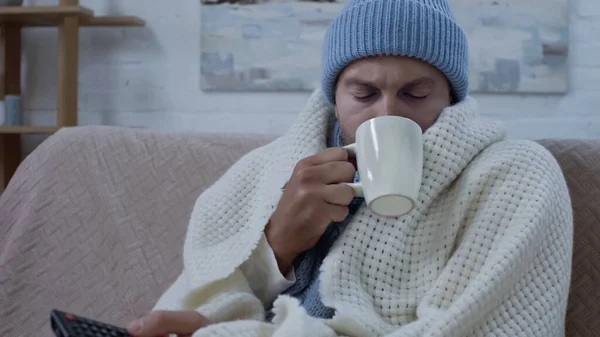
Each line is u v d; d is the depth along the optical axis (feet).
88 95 6.42
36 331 3.68
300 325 2.19
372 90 2.75
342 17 2.81
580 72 5.80
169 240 3.83
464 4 5.81
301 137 3.04
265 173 3.19
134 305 3.71
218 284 2.82
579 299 3.09
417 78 2.69
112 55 6.39
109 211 3.95
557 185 2.58
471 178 2.59
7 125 6.11
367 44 2.66
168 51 6.31
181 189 3.96
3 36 6.34
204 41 6.16
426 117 2.76
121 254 3.84
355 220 2.63
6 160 6.29
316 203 2.64
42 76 6.49
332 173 2.66
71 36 5.98
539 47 5.76
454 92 2.97
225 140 4.12
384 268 2.54
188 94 6.29
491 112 5.90
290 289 2.82
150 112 6.35
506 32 5.78
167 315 2.30
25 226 3.93
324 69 2.99
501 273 2.25
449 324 2.15
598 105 5.78
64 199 4.02
